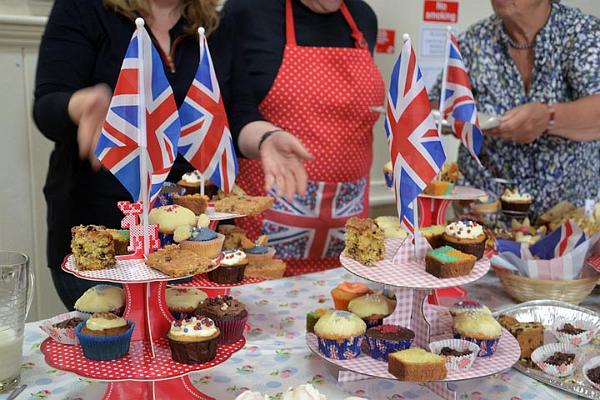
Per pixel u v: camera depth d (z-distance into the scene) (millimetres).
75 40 1836
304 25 2549
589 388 1404
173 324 1217
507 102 2549
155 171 1289
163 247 1320
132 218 1270
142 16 1901
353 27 2615
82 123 1356
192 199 1594
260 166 2553
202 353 1188
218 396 1344
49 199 1965
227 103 2137
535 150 2545
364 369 1346
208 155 1624
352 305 1532
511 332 1566
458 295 1892
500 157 2580
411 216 1433
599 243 1870
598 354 1576
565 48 2455
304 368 1487
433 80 3859
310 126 2555
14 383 1346
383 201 3775
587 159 2629
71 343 1283
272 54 2525
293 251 2639
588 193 2676
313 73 2531
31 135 2760
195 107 1589
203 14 1964
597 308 1922
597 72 2387
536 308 1735
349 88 2557
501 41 2527
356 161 2656
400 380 1305
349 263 1457
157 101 1245
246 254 1708
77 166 1905
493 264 1900
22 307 1354
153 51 1219
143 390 1246
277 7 2551
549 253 1985
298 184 1904
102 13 1858
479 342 1410
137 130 1210
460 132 1952
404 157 1389
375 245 1438
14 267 1323
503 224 2480
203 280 1583
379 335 1387
